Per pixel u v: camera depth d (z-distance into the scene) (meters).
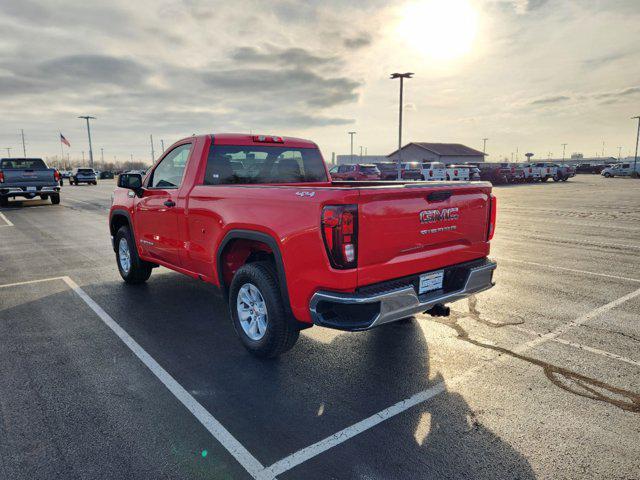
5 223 13.50
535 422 2.90
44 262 7.94
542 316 4.87
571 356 3.87
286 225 3.27
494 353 3.95
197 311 5.18
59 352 4.04
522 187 31.64
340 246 2.96
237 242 4.05
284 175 5.23
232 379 3.52
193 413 3.03
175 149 4.97
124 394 3.28
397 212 3.20
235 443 2.70
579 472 2.43
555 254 8.22
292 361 3.84
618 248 8.77
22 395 3.27
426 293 3.53
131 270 6.08
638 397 3.20
